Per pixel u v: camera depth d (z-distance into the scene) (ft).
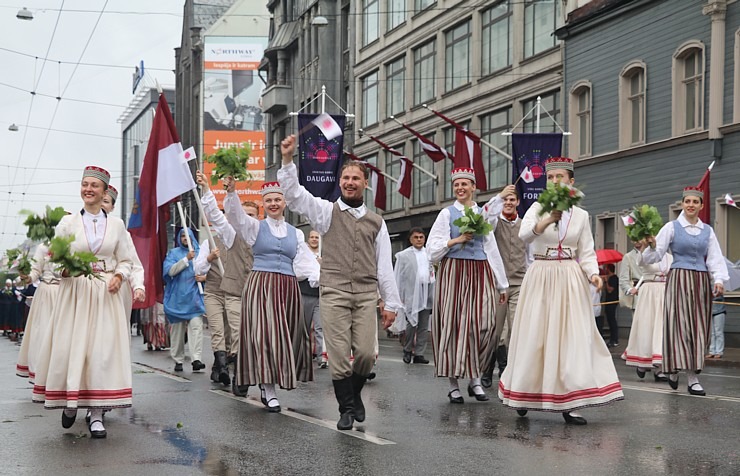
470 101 114.11
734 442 24.29
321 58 162.09
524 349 28.45
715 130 71.77
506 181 107.45
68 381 25.94
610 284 75.72
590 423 27.73
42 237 27.25
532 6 101.24
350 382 26.96
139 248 42.96
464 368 32.65
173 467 21.53
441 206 122.21
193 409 31.55
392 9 137.28
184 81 271.49
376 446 23.94
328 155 95.50
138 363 52.19
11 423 28.63
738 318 69.41
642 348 42.93
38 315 34.76
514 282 41.60
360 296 26.78
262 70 200.23
